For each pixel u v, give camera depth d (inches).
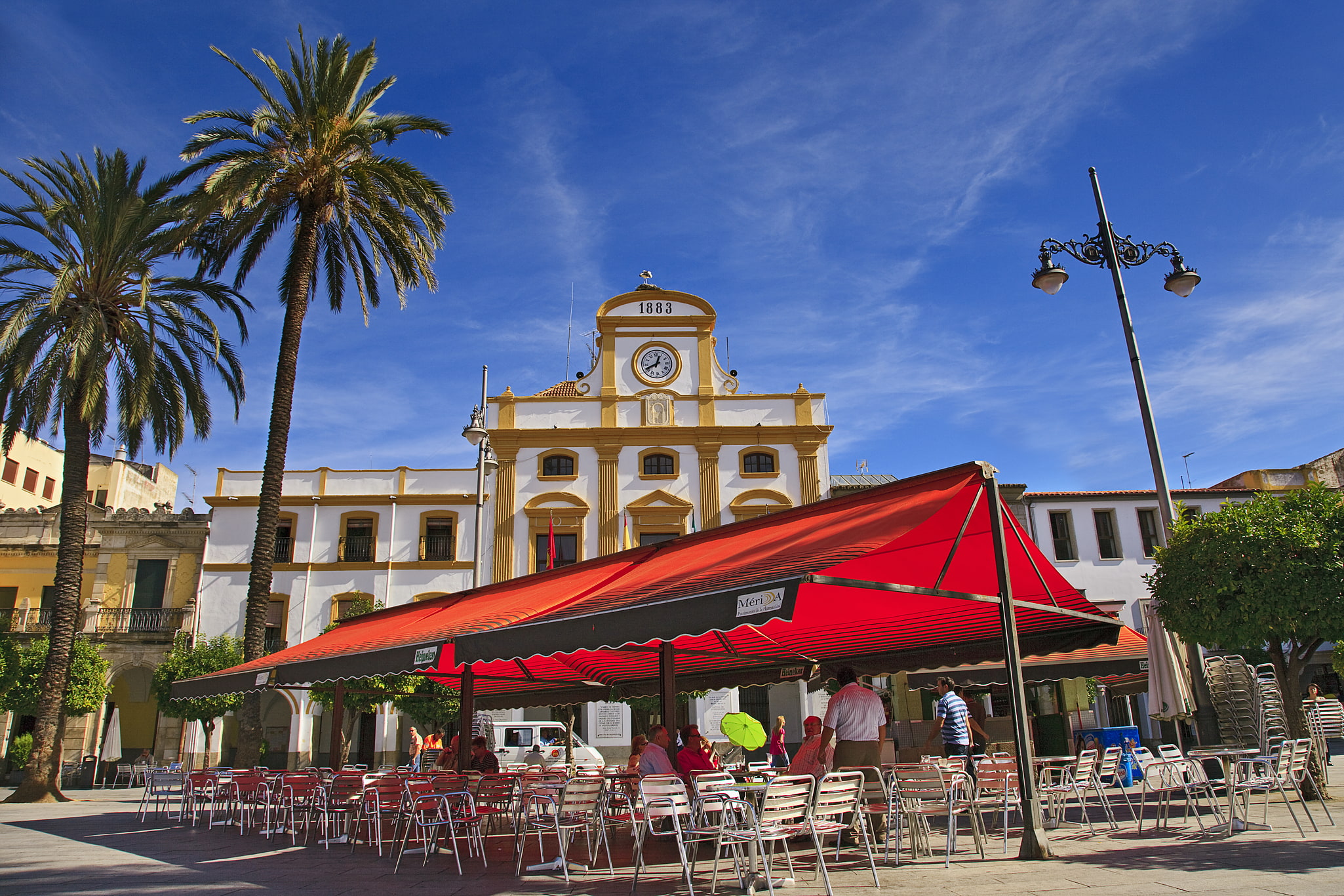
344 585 1364.4
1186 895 243.6
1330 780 576.4
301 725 1295.5
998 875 297.1
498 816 600.4
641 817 350.0
